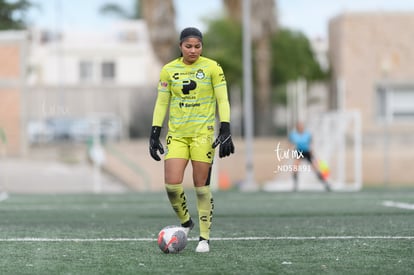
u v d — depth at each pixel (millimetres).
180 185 27453
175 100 27141
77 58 174625
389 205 51531
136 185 94250
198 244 28078
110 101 106750
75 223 39594
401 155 105938
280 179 97062
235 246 29188
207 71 26844
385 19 118812
